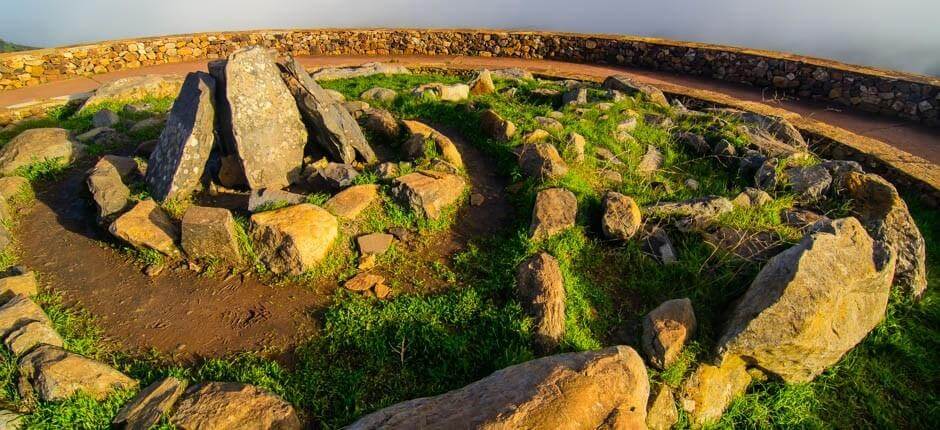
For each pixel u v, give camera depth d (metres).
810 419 4.38
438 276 5.31
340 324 4.57
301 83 6.48
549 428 3.01
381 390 4.11
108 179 5.92
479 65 13.74
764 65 12.05
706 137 8.27
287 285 5.07
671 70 13.62
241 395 3.75
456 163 7.08
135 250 5.38
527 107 9.24
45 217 6.07
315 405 3.95
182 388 3.85
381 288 5.04
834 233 4.70
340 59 14.92
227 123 6.17
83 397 3.72
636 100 9.93
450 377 4.23
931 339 5.05
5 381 3.87
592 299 5.09
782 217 6.20
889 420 4.41
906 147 8.84
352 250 5.54
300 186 6.57
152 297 4.92
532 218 5.82
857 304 4.60
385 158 7.33
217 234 5.07
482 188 6.82
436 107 9.05
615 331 4.83
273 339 4.50
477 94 10.23
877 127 9.77
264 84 6.31
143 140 7.98
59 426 3.59
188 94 6.29
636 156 7.72
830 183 6.57
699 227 5.89
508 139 7.59
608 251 5.69
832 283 4.29
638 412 3.30
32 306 4.39
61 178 6.89
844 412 4.48
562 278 5.06
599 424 3.15
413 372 4.27
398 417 3.34
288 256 5.08
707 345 4.53
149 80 10.48
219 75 6.26
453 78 11.93
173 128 6.26
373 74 12.04
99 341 4.45
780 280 4.32
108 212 5.70
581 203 6.09
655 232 5.77
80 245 5.61
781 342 4.18
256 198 5.72
